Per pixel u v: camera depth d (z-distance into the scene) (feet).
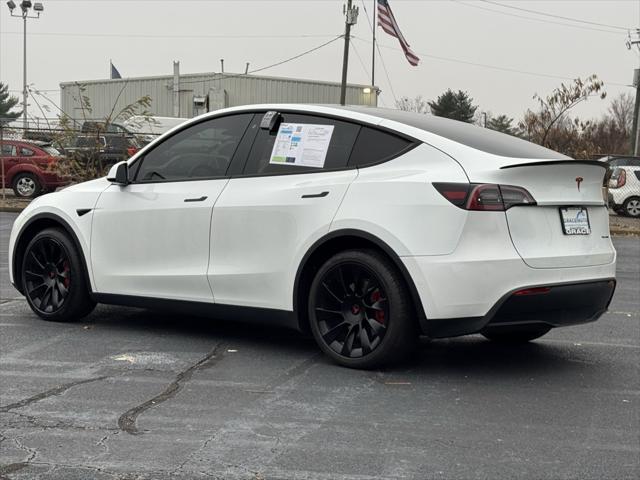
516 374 16.66
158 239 19.01
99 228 20.01
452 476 11.08
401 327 15.69
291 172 17.47
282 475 11.02
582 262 16.07
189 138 19.36
